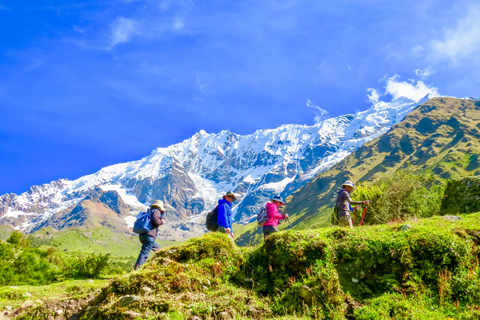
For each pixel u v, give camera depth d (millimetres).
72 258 16328
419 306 6523
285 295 7555
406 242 7660
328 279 7277
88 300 8961
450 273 7035
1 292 10266
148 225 11820
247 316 7191
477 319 5879
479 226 8047
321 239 8445
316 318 6754
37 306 8844
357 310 6785
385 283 7262
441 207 15148
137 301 7246
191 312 7098
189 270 8641
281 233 9195
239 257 9375
